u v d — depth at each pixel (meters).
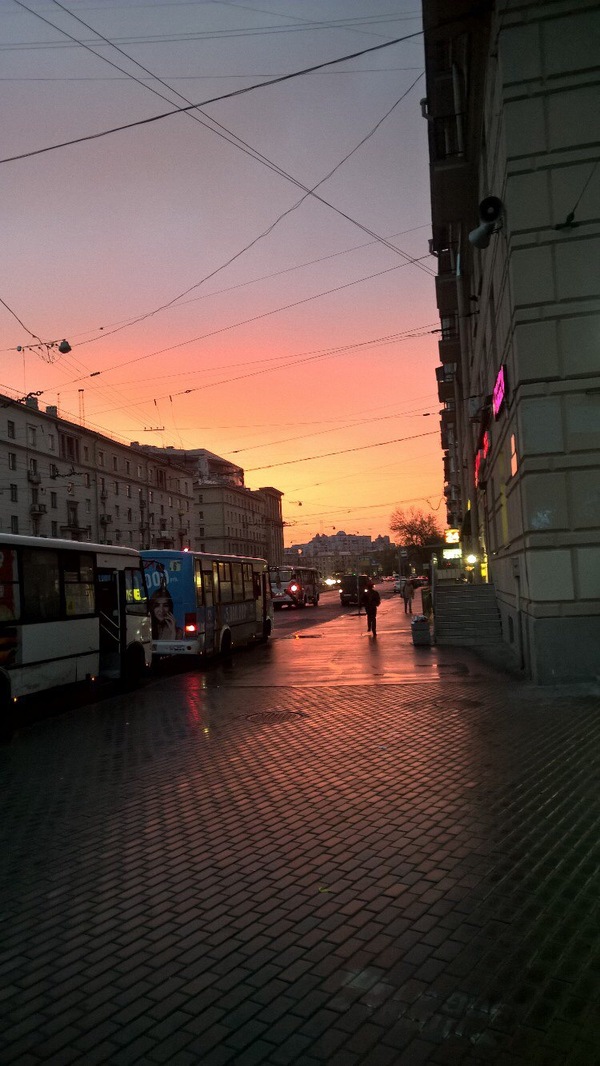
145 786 6.63
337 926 3.75
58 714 11.22
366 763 7.01
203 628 17.11
